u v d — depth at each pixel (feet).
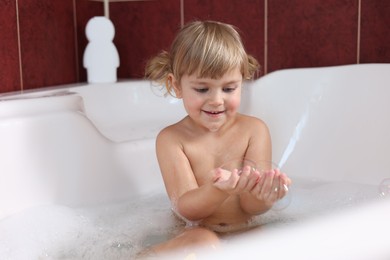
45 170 3.83
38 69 5.42
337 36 5.62
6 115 3.68
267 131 3.89
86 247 3.16
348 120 4.81
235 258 1.46
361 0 5.46
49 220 3.54
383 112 4.66
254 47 6.01
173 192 3.58
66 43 5.92
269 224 3.32
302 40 5.78
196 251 1.92
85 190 4.05
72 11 6.03
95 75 5.88
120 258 2.97
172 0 6.35
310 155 4.87
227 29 3.52
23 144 3.71
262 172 2.95
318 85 5.00
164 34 6.45
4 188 3.59
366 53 5.50
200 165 3.70
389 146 4.56
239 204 3.32
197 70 3.28
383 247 1.53
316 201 3.92
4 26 4.93
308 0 5.71
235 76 3.34
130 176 4.32
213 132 3.75
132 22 6.59
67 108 4.08
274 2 5.86
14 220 3.50
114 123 5.52
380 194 3.30
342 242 1.51
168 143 3.69
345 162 4.72
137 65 6.63
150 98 5.80
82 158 4.05
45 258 3.03
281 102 5.06
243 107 5.05
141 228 3.48
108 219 3.72
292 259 1.43
